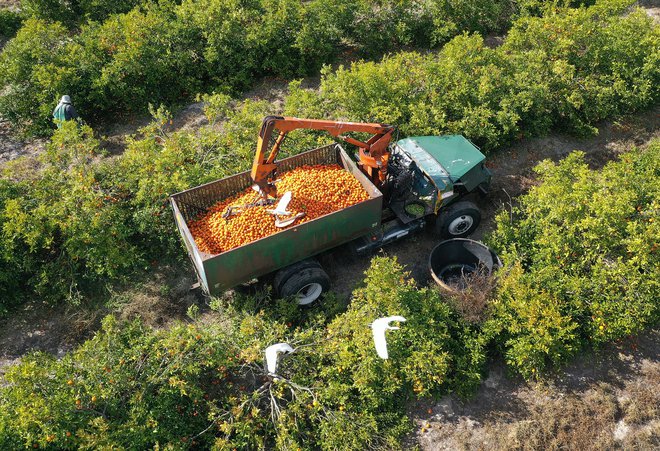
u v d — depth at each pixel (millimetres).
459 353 8188
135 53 12102
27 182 9875
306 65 13734
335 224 8344
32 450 6711
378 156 9133
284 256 8250
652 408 7734
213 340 7730
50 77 11695
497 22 15102
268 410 7648
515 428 7551
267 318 8477
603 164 11461
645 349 8469
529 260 9250
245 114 10625
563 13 12867
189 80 12992
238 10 13352
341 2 13812
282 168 9383
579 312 8375
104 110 12773
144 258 9578
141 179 9648
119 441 6754
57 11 15062
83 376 7277
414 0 15195
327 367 7785
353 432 7164
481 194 10391
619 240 8625
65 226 9070
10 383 7957
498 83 11625
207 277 7664
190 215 8898
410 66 12148
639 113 12539
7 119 12406
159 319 8820
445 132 11039
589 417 7668
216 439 7047
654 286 8281
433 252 8984
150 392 7324
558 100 11977
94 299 9117
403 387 7836
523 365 8023
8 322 8852
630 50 12211
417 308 8219
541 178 10125
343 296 9062
